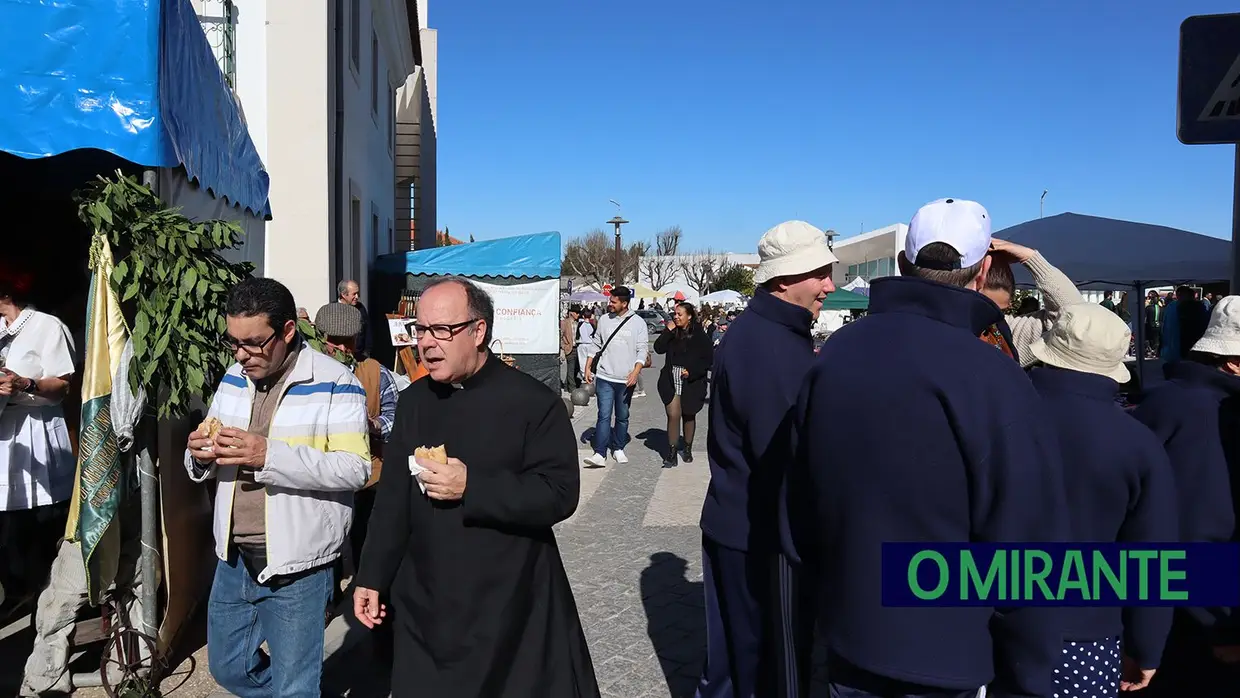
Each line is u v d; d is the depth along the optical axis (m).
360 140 11.43
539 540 2.57
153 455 3.67
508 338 13.88
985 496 1.88
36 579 4.89
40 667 3.62
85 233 5.32
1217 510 2.67
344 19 9.79
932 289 2.04
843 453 2.03
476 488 2.38
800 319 2.98
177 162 3.63
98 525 3.35
